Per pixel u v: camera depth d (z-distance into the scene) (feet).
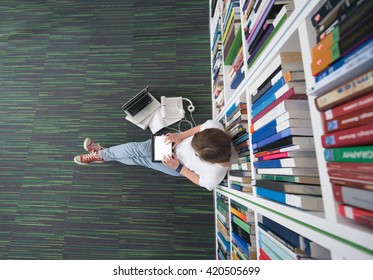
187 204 5.85
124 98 6.30
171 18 6.64
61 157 6.02
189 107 6.11
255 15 2.71
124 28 6.62
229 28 3.95
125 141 6.08
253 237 2.99
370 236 1.18
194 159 4.07
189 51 6.51
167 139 4.53
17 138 6.09
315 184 1.94
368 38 1.18
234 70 3.91
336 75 1.38
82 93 6.32
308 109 2.00
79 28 6.63
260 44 2.65
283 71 2.13
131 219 5.80
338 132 1.41
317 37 1.67
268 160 2.47
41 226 5.74
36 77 6.40
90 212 5.82
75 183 5.92
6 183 5.91
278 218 2.09
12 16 6.64
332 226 1.45
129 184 5.93
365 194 1.23
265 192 2.44
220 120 5.10
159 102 6.18
